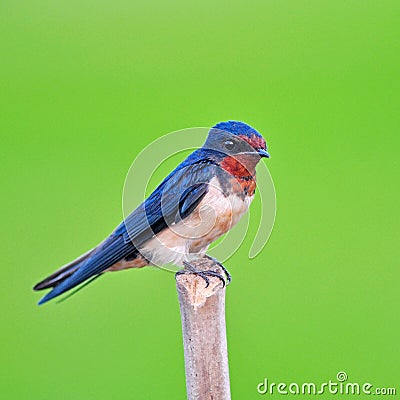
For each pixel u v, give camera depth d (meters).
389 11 11.84
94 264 8.45
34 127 11.47
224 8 11.81
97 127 11.52
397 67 11.71
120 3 11.84
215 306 6.82
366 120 11.54
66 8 11.86
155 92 11.66
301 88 11.70
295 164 11.34
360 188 11.14
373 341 9.96
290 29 11.86
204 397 6.80
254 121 11.62
